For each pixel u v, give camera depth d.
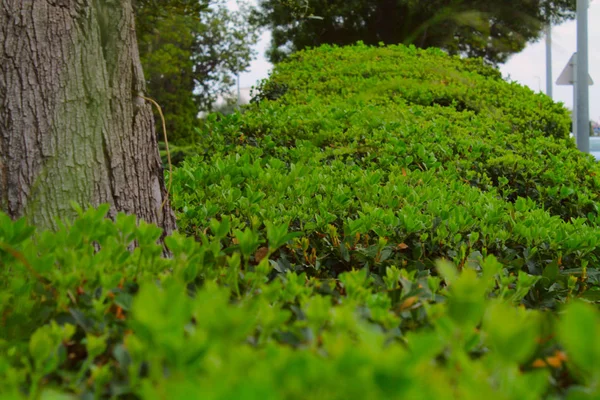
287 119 6.72
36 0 2.75
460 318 1.15
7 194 2.68
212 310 1.05
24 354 1.50
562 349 1.49
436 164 5.72
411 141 6.21
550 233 3.87
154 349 1.14
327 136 6.24
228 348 1.05
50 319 1.73
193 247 2.10
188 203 4.13
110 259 1.94
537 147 6.84
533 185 5.98
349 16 21.69
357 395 0.88
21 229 1.80
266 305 1.63
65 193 2.75
